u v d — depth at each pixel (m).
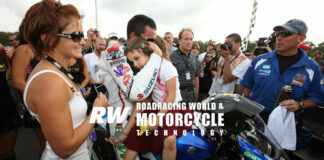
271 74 1.80
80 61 2.22
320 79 1.68
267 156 1.20
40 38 0.81
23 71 1.70
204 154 1.34
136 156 1.47
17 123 1.84
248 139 1.27
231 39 2.82
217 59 4.08
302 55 1.71
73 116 0.90
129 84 1.19
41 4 0.79
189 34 2.46
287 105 1.56
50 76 0.77
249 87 2.12
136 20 1.49
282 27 1.68
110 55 1.25
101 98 1.03
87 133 0.90
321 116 2.55
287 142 1.64
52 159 0.94
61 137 0.76
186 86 2.54
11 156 1.84
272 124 1.59
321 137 2.30
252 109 1.25
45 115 0.73
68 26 0.82
